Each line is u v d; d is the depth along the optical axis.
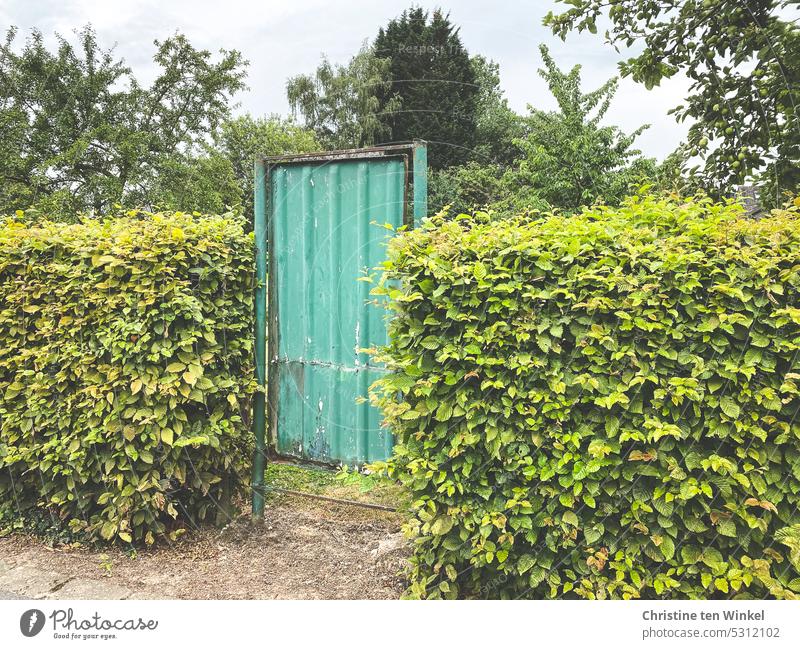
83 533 4.62
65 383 4.54
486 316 3.26
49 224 4.89
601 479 3.12
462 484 3.29
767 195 5.40
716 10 5.38
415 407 3.37
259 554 4.40
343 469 4.68
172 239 4.35
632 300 2.98
